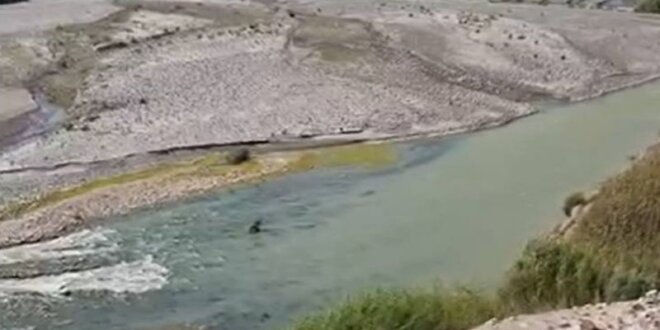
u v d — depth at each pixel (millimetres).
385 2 80000
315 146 45188
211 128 46812
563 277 18875
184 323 26516
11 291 28969
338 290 28562
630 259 21094
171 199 37938
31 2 80312
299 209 36812
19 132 46469
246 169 41625
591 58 61156
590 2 84125
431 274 29297
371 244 32562
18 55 59219
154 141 45188
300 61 57062
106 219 35750
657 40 66250
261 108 49344
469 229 33625
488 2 82750
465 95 53156
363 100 50875
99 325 26578
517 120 50250
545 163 42250
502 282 23000
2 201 37656
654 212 26125
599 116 50812
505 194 37719
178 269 30750
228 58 57469
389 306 16891
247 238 33625
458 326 16656
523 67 58156
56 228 34562
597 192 33656
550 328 14828
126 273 30453
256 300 28047
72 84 54062
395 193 38562
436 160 43438
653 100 54062
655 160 32062
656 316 14867
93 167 42031
